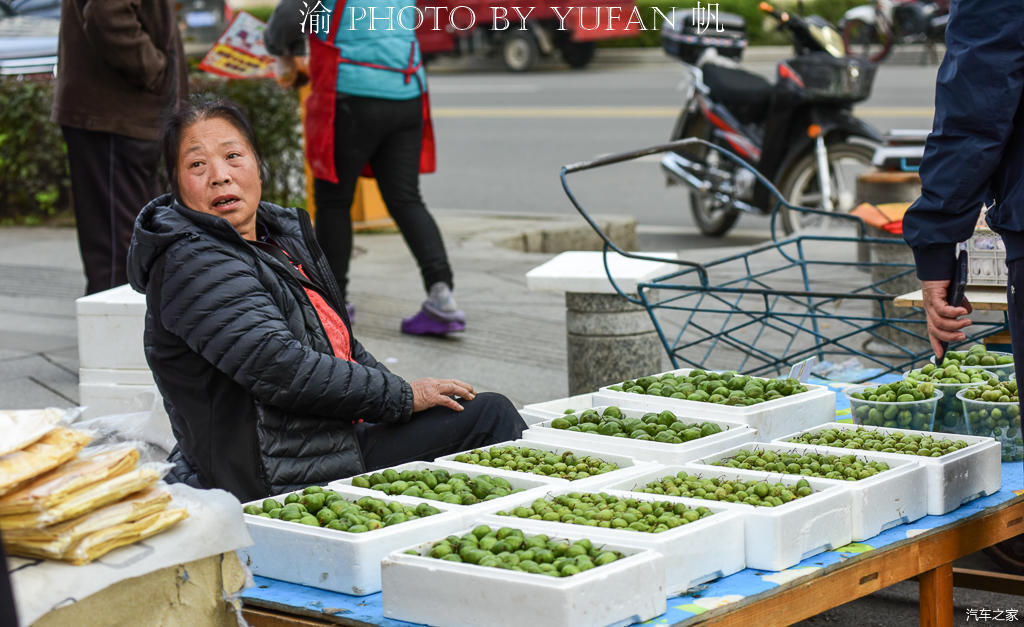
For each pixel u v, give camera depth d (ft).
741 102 30.45
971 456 9.46
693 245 32.35
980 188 9.03
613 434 10.26
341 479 9.75
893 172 23.13
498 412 11.21
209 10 42.22
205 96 10.67
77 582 6.37
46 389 17.63
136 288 10.19
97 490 6.53
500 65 80.28
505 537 7.79
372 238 30.91
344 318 11.33
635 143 49.85
